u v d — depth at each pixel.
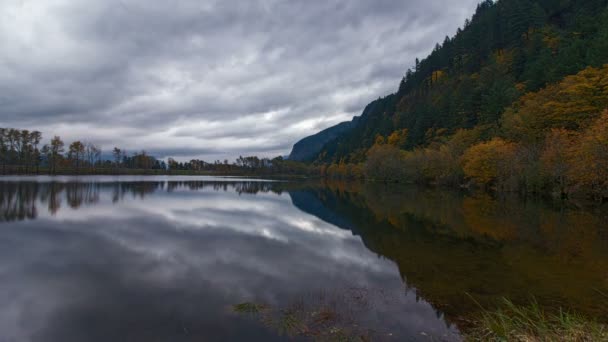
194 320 7.82
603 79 40.25
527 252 15.27
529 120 48.91
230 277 11.37
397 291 10.14
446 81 134.00
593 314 8.34
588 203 32.31
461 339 7.01
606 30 56.97
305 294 9.77
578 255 14.60
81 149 124.81
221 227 21.52
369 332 7.29
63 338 7.00
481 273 12.11
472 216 26.23
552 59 70.06
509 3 126.25
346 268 12.80
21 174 99.19
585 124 38.66
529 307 8.83
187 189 59.53
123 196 40.84
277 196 49.00
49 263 12.56
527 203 34.00
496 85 79.56
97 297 9.30
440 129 96.06
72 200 34.12
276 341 6.77
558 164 35.62
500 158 46.84
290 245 16.86
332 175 149.88
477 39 137.62
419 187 69.00
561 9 108.38
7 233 17.77
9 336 7.09
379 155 95.19
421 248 16.31
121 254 14.11
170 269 12.16
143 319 7.90
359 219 25.98
